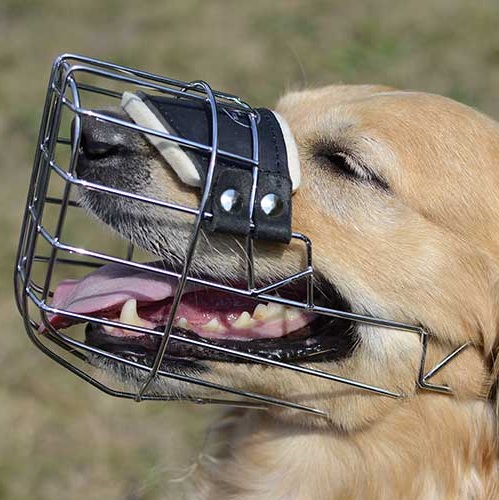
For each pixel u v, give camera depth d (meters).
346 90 0.78
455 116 0.73
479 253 0.71
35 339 0.67
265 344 0.70
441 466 0.73
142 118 0.67
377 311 0.70
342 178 0.71
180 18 1.82
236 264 0.69
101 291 0.70
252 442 0.77
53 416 1.01
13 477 0.96
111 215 0.69
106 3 1.88
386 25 1.75
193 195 0.68
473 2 1.83
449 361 0.71
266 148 0.67
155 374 0.66
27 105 1.51
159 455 0.96
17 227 1.24
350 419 0.72
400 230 0.70
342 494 0.75
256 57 1.66
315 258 0.70
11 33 1.76
